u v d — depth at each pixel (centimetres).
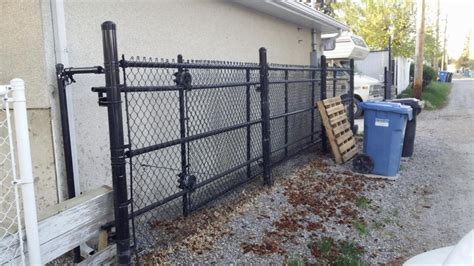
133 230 327
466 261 190
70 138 350
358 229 448
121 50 417
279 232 431
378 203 536
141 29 443
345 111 877
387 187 604
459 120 1399
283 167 700
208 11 562
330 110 746
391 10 2184
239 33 646
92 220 277
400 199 554
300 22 851
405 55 2231
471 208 517
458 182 634
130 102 419
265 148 570
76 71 335
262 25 725
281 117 640
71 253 335
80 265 278
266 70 550
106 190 295
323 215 484
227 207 493
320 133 838
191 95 488
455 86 3747
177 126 483
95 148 387
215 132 455
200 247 388
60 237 252
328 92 940
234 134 575
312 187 590
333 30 1001
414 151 866
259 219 462
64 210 256
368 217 486
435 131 1154
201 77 501
